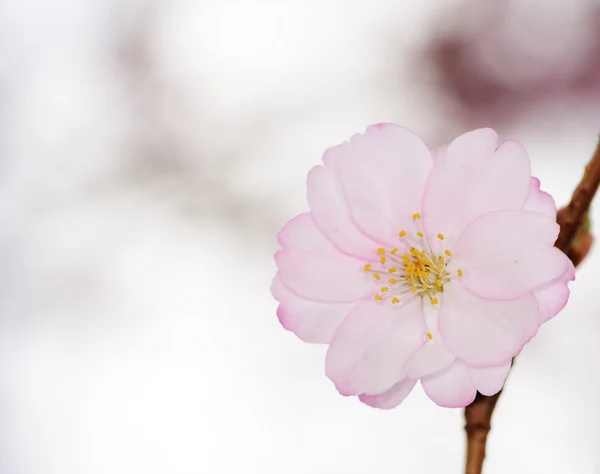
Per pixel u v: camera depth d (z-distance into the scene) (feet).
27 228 2.34
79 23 2.55
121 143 2.45
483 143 1.03
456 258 1.03
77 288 2.25
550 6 2.34
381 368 1.03
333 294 1.04
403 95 2.43
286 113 2.45
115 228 2.34
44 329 2.23
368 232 1.04
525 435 1.92
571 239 1.02
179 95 2.48
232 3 2.56
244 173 2.39
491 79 2.38
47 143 2.43
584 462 1.86
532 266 1.01
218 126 2.44
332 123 2.42
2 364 2.18
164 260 2.29
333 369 1.03
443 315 1.03
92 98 2.49
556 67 2.33
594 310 1.99
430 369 1.02
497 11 2.37
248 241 2.32
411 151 1.04
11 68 2.49
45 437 2.11
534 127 2.32
